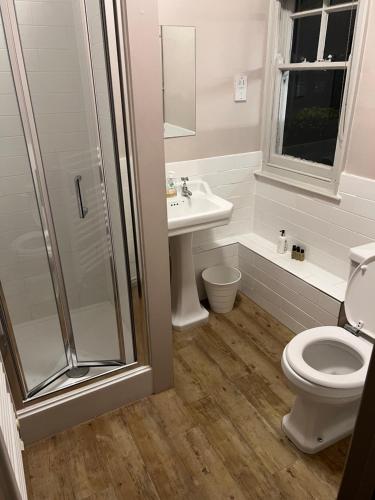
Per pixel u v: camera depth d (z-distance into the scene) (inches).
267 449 69.2
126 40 54.8
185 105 94.5
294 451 68.7
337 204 90.8
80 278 91.8
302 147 100.9
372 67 77.3
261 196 113.3
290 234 106.3
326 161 94.5
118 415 76.4
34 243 89.7
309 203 98.3
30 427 69.1
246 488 62.7
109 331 85.3
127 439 71.3
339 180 89.2
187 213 97.5
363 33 77.2
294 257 103.8
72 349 81.5
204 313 104.7
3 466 34.5
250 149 109.3
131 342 77.5
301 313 96.8
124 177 63.9
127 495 61.9
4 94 79.0
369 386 24.2
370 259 69.4
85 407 73.8
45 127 83.6
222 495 61.7
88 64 72.0
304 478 64.1
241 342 97.2
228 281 115.2
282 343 96.7
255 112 105.7
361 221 86.1
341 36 83.8
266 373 87.0
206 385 83.7
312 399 62.5
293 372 63.7
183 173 101.0
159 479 64.2
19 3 74.2
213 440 71.0
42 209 85.9
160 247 69.7
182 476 64.7
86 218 84.7
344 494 28.8
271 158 109.1
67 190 86.7
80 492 62.5
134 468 66.0
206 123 99.6
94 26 59.3
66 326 81.7
